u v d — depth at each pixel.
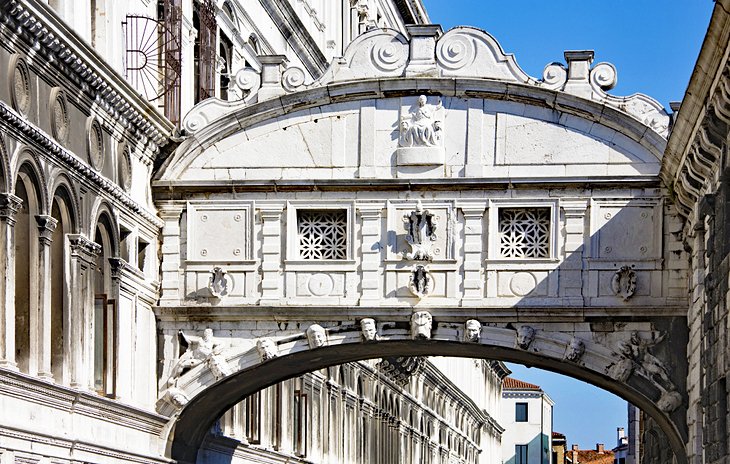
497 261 30.70
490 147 30.92
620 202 30.50
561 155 30.73
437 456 72.06
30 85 24.92
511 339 30.66
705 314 26.28
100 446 27.58
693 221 28.36
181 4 34.16
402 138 31.14
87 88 27.33
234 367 31.20
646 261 30.33
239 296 31.27
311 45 49.28
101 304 28.66
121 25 30.23
